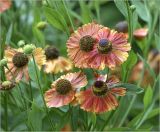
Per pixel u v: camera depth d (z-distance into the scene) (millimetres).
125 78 602
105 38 559
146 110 677
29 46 571
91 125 623
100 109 556
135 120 665
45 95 582
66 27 619
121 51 549
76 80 579
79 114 617
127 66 596
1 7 745
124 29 723
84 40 558
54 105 568
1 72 619
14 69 625
